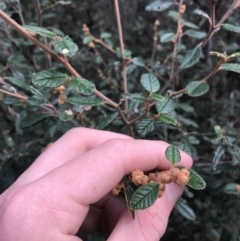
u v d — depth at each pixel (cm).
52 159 17
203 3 32
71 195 14
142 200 13
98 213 20
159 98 17
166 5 23
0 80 21
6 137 25
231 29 18
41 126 28
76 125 22
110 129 25
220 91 36
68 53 14
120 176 15
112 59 36
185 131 26
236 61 32
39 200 13
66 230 14
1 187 29
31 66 30
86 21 41
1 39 30
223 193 24
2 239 13
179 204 22
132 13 39
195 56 20
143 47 39
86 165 14
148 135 25
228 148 22
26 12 34
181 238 29
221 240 23
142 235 15
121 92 32
